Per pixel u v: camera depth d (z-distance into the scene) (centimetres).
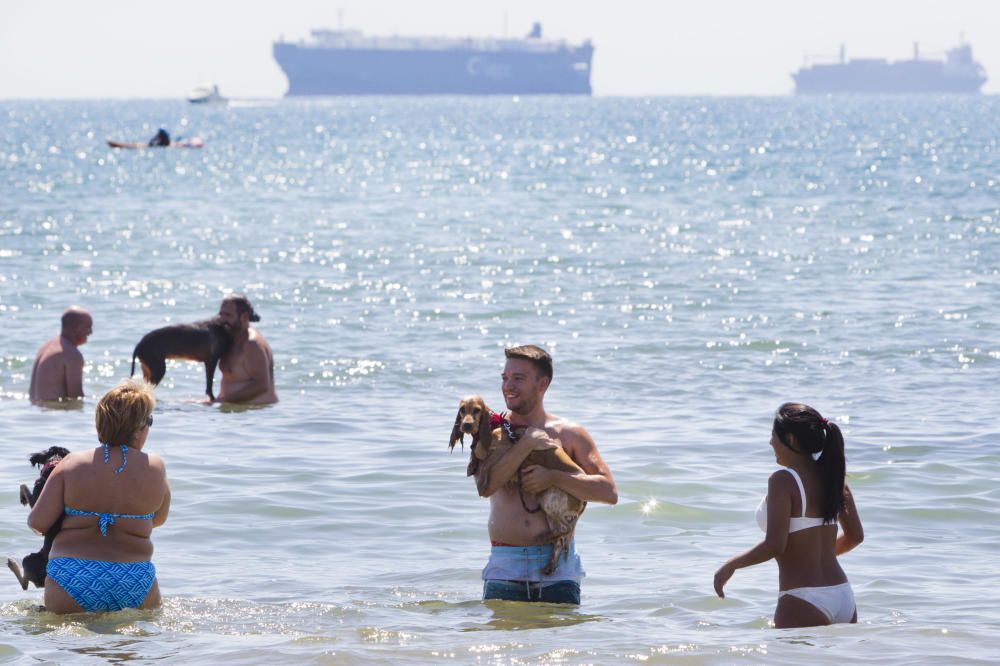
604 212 15238
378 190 19338
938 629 2466
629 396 5512
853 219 13925
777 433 2544
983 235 12094
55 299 8525
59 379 5519
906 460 4259
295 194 18625
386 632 2544
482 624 2658
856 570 3111
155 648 2442
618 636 2509
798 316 7681
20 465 4238
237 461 4334
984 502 3747
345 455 4428
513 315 7875
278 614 2730
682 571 3136
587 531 3522
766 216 14462
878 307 7962
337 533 3500
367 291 8962
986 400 5312
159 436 4784
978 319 7456
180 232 13188
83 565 2700
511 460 2714
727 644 2375
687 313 7888
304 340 7050
